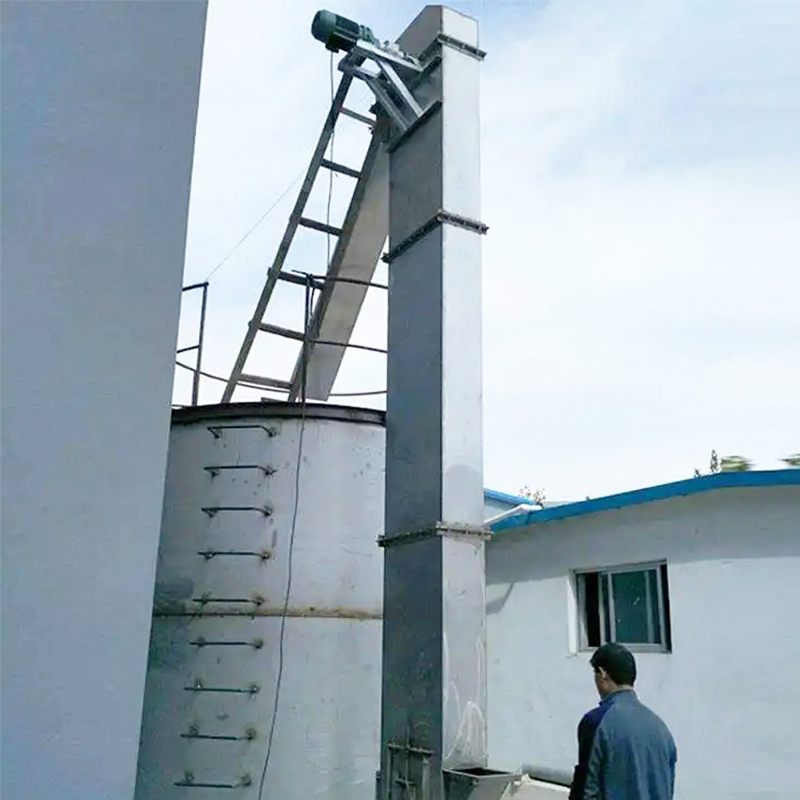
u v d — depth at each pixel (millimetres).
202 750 5695
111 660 1690
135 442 1811
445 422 4992
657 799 3459
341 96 6664
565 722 6777
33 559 1630
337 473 6191
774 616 5262
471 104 5707
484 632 4836
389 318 5734
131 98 1968
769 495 5430
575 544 6938
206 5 2166
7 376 1663
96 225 1852
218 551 6012
